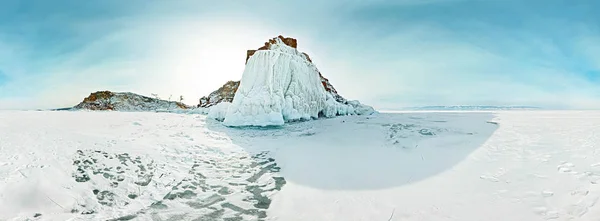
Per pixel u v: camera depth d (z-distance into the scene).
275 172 5.84
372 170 5.69
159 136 8.59
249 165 6.29
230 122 11.38
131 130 9.29
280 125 11.27
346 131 9.76
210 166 6.18
